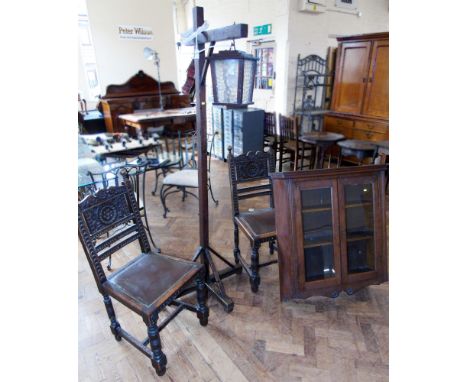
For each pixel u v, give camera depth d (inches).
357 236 73.0
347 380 56.9
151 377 57.9
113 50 220.2
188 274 59.7
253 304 75.5
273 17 166.2
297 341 65.1
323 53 176.4
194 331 67.8
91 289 81.1
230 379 57.3
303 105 178.5
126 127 213.3
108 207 59.1
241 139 166.1
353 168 69.1
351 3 175.9
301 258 69.1
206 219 73.2
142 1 222.7
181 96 240.4
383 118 148.6
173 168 166.4
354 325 69.2
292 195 66.9
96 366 60.2
